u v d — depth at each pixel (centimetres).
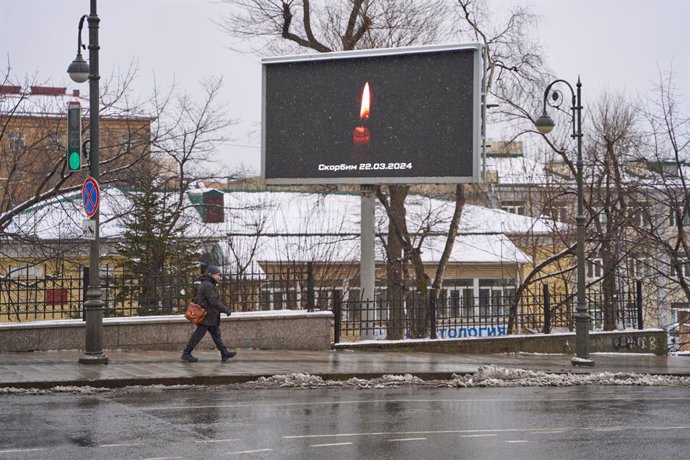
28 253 3134
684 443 1129
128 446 1043
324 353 2186
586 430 1221
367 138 2462
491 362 2173
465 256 4553
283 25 3419
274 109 2533
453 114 2408
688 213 3325
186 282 2170
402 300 2458
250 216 4606
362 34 3422
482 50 2400
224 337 2142
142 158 3194
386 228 3938
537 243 4466
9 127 3356
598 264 3362
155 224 3219
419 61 2433
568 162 3509
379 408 1398
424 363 2036
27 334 1967
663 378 2030
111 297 2208
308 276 2266
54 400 1424
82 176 3362
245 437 1115
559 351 2603
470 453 1038
